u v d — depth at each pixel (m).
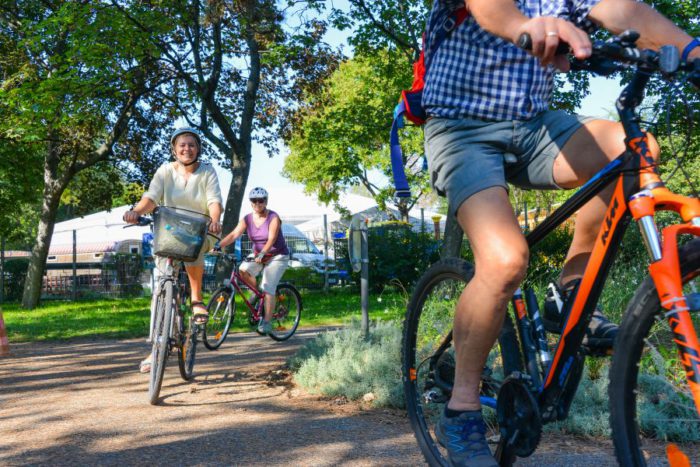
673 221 1.79
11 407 4.73
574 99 13.46
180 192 5.49
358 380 4.98
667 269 1.54
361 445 3.46
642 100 1.75
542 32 1.57
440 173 2.21
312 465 3.14
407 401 2.81
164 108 19.33
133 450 3.46
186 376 5.65
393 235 18.86
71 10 14.50
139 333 10.08
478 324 2.08
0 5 17.44
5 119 16.48
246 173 17.98
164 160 20.20
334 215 28.22
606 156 1.95
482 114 2.13
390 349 5.43
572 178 2.05
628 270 5.42
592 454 3.23
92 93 15.46
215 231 5.14
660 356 1.65
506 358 2.30
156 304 4.95
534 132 2.12
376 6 14.60
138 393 5.13
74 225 26.88
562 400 2.10
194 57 16.98
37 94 15.07
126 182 21.12
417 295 2.79
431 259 18.50
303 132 19.94
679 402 1.78
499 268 1.97
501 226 1.99
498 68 2.12
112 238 25.75
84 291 22.47
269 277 8.47
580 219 2.07
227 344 8.49
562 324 2.09
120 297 22.53
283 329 8.77
